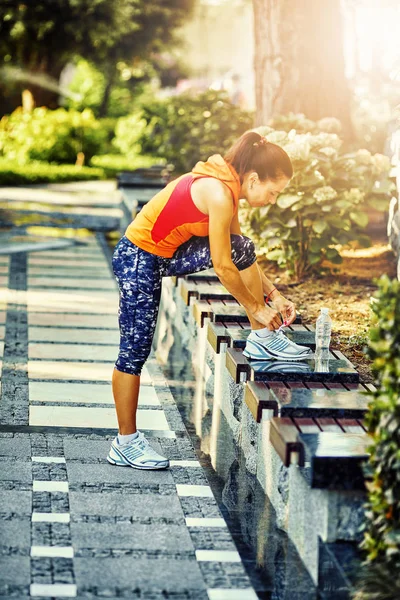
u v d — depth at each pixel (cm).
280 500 425
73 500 431
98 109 3366
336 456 355
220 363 602
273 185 445
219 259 442
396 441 322
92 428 539
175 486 459
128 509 426
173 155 1358
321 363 491
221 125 1300
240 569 376
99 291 970
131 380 470
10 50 2633
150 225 450
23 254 1184
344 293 784
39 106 2883
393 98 955
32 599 337
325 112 1005
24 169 2283
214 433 551
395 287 326
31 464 474
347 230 825
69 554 375
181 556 382
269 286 494
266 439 463
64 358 697
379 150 1012
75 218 1585
